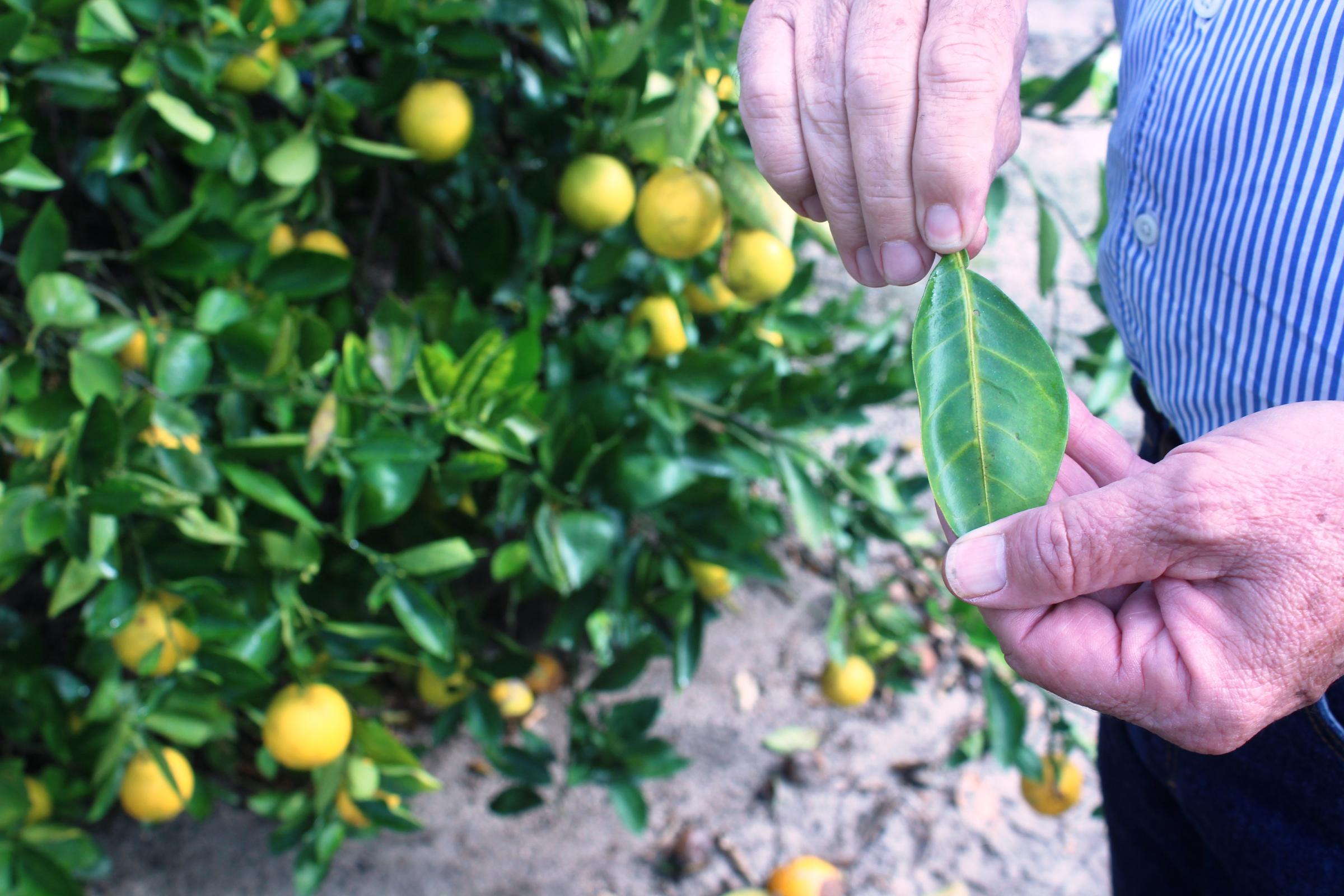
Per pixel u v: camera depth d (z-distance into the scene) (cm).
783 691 160
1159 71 84
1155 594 73
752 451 132
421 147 120
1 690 119
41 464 100
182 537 115
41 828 117
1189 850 100
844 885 140
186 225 111
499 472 114
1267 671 71
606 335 129
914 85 70
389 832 142
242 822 142
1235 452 69
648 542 134
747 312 142
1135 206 87
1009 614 74
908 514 145
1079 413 82
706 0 117
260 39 110
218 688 114
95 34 106
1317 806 85
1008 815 147
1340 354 77
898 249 73
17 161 97
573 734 134
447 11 114
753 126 75
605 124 124
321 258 118
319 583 129
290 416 112
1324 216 76
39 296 104
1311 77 76
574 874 140
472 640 134
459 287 137
